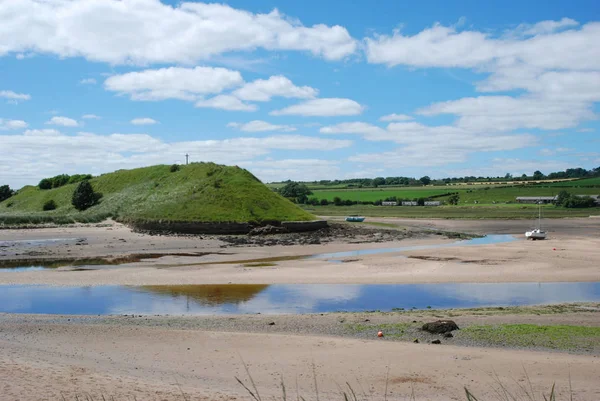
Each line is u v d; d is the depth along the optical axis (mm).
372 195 180750
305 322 19953
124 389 11609
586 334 17734
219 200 67500
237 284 29047
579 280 30172
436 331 18156
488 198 169750
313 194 185500
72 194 89438
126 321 20391
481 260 37938
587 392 12023
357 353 15625
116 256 41969
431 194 180125
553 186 185625
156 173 87812
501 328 18641
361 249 48469
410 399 11617
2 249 43781
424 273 32312
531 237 59250
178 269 34438
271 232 60625
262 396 11523
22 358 14586
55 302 24469
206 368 14203
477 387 12508
